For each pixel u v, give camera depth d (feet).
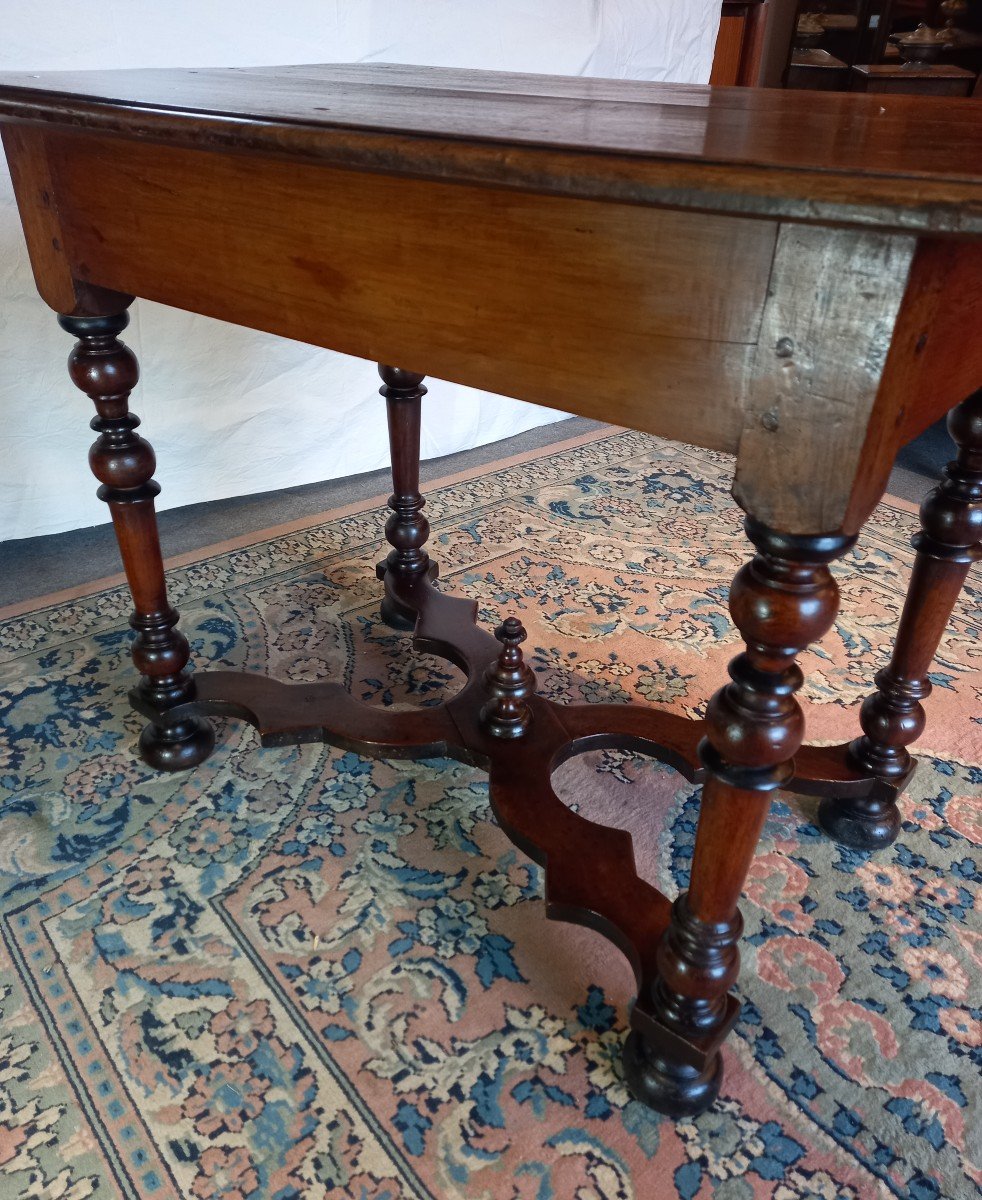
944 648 5.00
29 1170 2.50
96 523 6.03
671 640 5.03
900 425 1.78
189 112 2.28
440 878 3.50
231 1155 2.55
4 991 2.99
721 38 9.45
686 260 1.76
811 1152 2.62
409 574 5.00
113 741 4.15
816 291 1.64
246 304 2.65
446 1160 2.56
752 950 3.25
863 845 3.69
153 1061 2.79
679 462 7.41
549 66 7.00
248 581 5.51
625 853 3.22
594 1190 2.50
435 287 2.17
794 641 2.01
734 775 2.22
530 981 3.10
